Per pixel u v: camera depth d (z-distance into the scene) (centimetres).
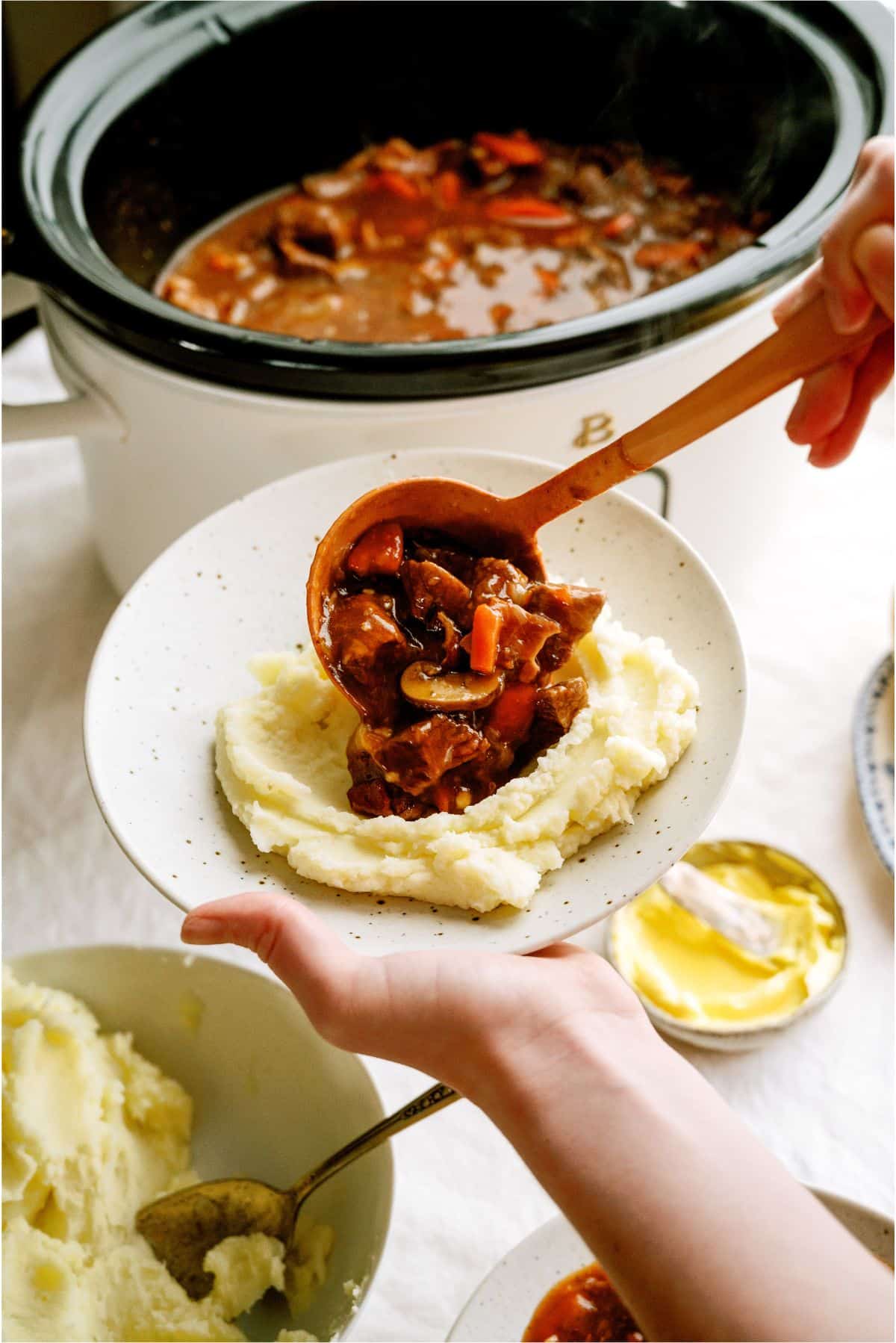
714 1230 59
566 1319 84
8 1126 89
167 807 78
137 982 98
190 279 144
